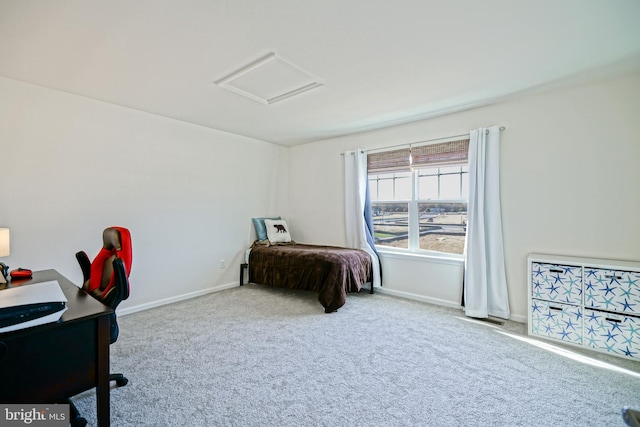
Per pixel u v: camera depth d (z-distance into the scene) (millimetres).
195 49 1933
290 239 4551
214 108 3070
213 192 3883
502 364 2062
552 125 2656
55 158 2592
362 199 3957
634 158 2311
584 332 2279
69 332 1067
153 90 2596
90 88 2551
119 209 3006
